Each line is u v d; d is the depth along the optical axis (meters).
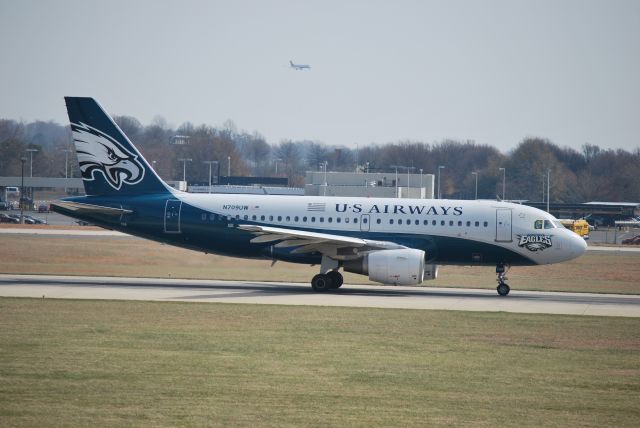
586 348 101.94
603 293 170.62
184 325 111.94
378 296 153.38
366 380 81.56
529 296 161.62
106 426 64.25
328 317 122.31
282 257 163.75
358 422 66.81
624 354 98.50
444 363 90.81
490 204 164.00
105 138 167.62
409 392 77.19
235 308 129.75
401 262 153.00
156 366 85.44
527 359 94.31
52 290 150.00
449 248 162.00
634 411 72.38
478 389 79.12
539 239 160.50
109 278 176.62
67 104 167.25
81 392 74.25
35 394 73.19
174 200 166.62
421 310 132.25
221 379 80.38
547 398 76.31
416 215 162.62
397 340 104.25
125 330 106.88
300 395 74.94
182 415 67.56
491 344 103.12
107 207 166.38
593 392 79.06
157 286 162.38
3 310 122.06
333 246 157.62
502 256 161.88
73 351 92.25
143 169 167.88
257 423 65.88
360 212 163.38
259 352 94.12
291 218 164.38
